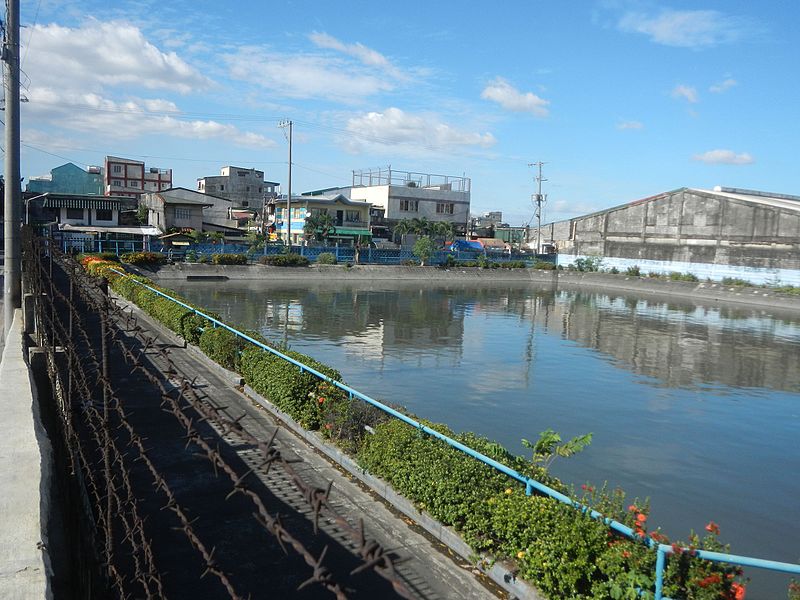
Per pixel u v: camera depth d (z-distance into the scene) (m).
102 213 49.50
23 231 13.32
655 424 13.34
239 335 12.31
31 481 3.41
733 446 12.08
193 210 55.16
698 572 4.25
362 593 5.10
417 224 63.62
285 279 46.66
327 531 6.05
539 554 4.93
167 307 16.25
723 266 49.00
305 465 7.74
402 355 19.75
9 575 2.49
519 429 12.49
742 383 17.91
